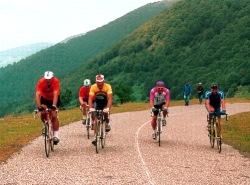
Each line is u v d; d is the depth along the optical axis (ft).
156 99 46.85
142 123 70.13
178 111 99.76
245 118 81.56
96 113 39.96
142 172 30.30
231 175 30.14
